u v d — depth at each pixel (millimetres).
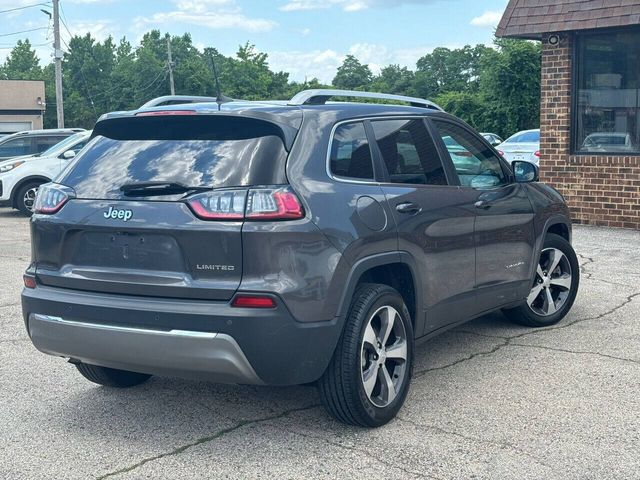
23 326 7270
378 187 4895
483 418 4848
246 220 4215
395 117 5324
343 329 4500
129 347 4348
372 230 4656
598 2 12875
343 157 4758
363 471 4152
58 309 4570
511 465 4188
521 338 6602
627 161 13031
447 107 59031
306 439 4586
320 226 4348
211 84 104188
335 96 5078
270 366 4223
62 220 4621
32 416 5031
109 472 4207
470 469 4148
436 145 5586
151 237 4371
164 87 104625
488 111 55531
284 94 111875
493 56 55281
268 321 4164
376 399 4742
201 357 4207
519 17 13742
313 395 5324
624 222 13180
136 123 4762
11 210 18828
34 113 63781
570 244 7102
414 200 5098
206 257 4250
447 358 6086
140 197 4441
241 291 4172
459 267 5547
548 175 14000
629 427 4676
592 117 13523
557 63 13672
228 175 4328
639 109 13008
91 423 4898
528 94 53562
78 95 121062
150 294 4363
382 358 4742
